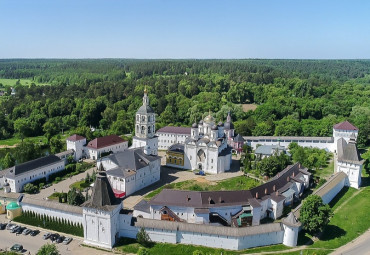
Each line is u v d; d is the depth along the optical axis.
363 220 122.44
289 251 101.56
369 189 151.88
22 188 145.50
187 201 116.50
